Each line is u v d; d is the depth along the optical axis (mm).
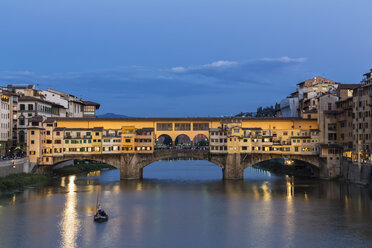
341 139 143875
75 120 152875
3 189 118125
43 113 169375
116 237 76938
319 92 167375
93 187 131000
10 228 81750
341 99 150125
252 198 112188
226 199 110938
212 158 150250
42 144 143375
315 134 146750
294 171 172000
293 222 86188
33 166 141250
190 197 114000
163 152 150750
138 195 116812
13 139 161500
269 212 95125
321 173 148000
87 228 82500
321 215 91375
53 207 99812
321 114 147250
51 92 195875
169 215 93062
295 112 193000
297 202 105750
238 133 149000
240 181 145375
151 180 150625
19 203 103688
